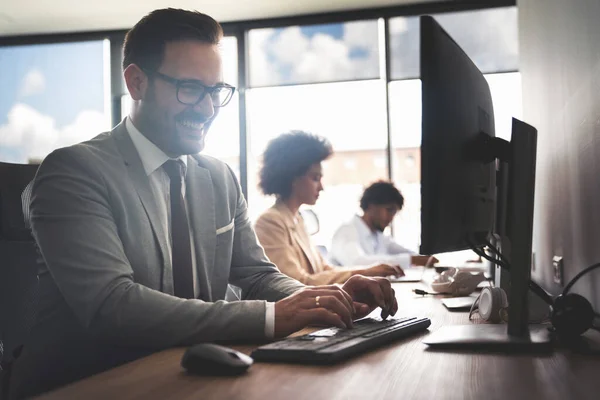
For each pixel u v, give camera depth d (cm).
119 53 604
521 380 80
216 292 160
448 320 140
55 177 132
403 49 560
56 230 126
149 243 142
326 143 273
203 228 158
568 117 159
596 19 123
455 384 78
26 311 153
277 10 562
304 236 278
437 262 361
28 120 614
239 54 589
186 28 148
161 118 150
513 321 106
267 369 88
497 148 116
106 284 119
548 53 194
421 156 98
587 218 137
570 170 157
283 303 115
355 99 571
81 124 607
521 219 108
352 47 572
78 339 135
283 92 586
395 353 99
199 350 86
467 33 549
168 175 154
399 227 517
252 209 581
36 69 614
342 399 72
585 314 102
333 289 119
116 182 140
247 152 584
